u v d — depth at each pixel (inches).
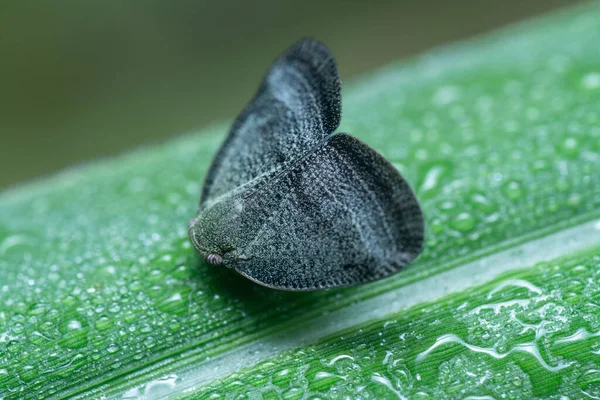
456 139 2.7
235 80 4.0
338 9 4.1
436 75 2.8
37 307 2.4
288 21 4.0
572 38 2.9
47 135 3.7
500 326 2.4
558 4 4.0
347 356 2.4
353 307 2.4
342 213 2.3
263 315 2.4
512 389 2.3
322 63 2.4
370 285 2.4
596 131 2.6
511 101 2.7
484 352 2.3
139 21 3.8
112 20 3.7
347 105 2.8
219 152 2.5
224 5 3.9
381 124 2.7
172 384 2.4
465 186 2.6
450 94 2.8
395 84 2.8
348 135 2.3
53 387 2.4
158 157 2.7
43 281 2.5
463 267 2.5
